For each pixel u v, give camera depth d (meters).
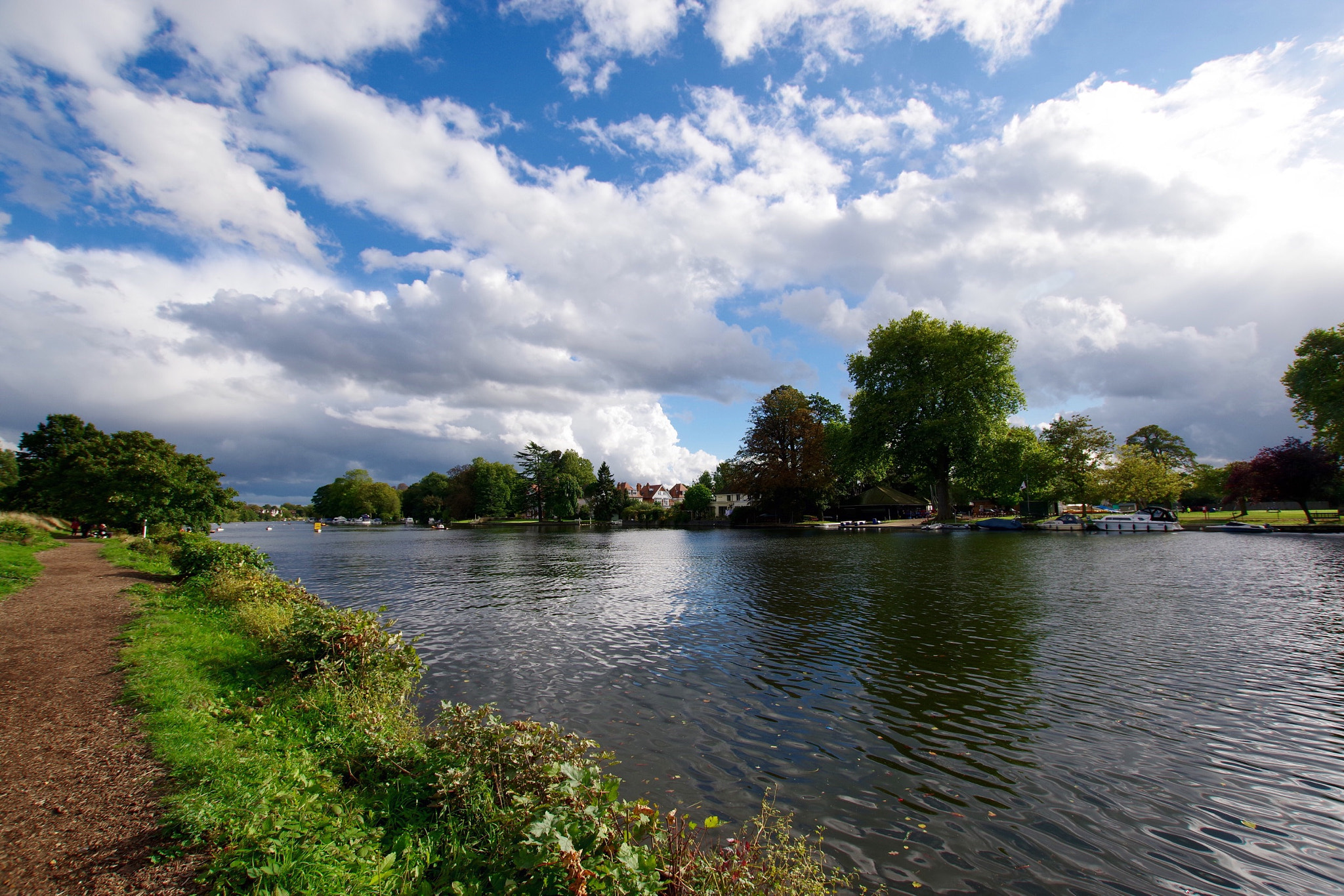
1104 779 7.34
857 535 56.22
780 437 80.38
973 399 58.12
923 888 5.29
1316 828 6.25
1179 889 5.31
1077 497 68.94
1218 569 26.05
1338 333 44.00
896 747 8.30
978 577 24.97
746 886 4.33
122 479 40.66
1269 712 9.43
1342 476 48.47
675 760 7.94
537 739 5.75
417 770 6.16
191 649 11.17
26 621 13.56
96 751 6.22
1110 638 14.17
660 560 37.75
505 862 4.44
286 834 4.34
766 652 13.49
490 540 69.81
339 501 175.88
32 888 3.86
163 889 3.91
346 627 9.55
